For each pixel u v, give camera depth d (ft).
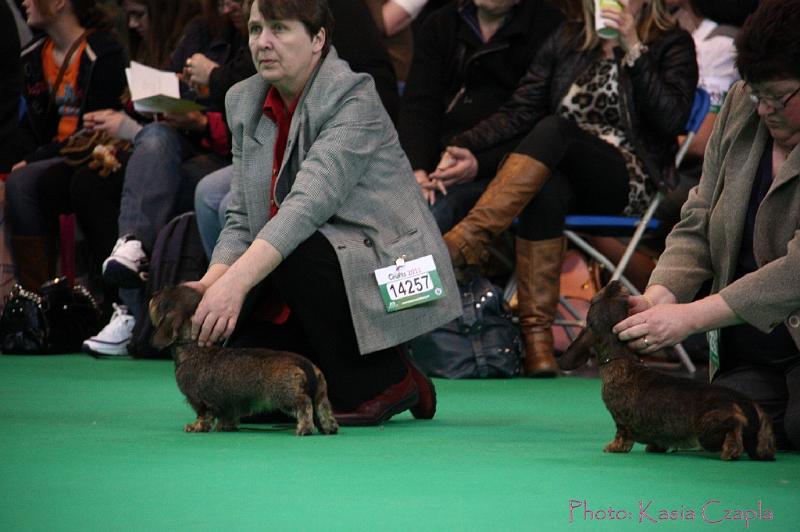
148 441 19.02
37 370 33.65
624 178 33.47
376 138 22.25
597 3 32.07
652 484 15.29
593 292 36.68
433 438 20.02
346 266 21.56
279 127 22.71
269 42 21.83
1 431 20.40
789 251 17.93
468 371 33.04
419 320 22.20
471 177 34.53
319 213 21.24
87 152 40.88
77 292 40.78
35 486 14.94
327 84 22.08
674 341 17.87
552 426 22.30
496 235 32.78
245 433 20.17
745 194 18.95
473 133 34.99
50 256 41.93
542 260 33.47
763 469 16.49
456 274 33.40
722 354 20.01
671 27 33.94
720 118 19.88
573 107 34.14
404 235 22.40
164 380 30.83
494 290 33.58
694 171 37.55
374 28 29.50
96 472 15.98
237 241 22.72
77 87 41.98
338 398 22.15
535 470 16.38
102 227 40.47
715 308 17.92
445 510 13.51
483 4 35.70
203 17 38.70
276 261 20.75
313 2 22.00
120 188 40.50
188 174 37.91
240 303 20.10
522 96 35.14
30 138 43.39
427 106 36.32
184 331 20.02
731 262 19.08
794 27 16.98
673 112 32.83
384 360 22.44
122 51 42.22
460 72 36.37
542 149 32.55
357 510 13.50
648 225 34.91
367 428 21.58
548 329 33.73
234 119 23.06
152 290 36.60
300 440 19.29
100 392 27.78
